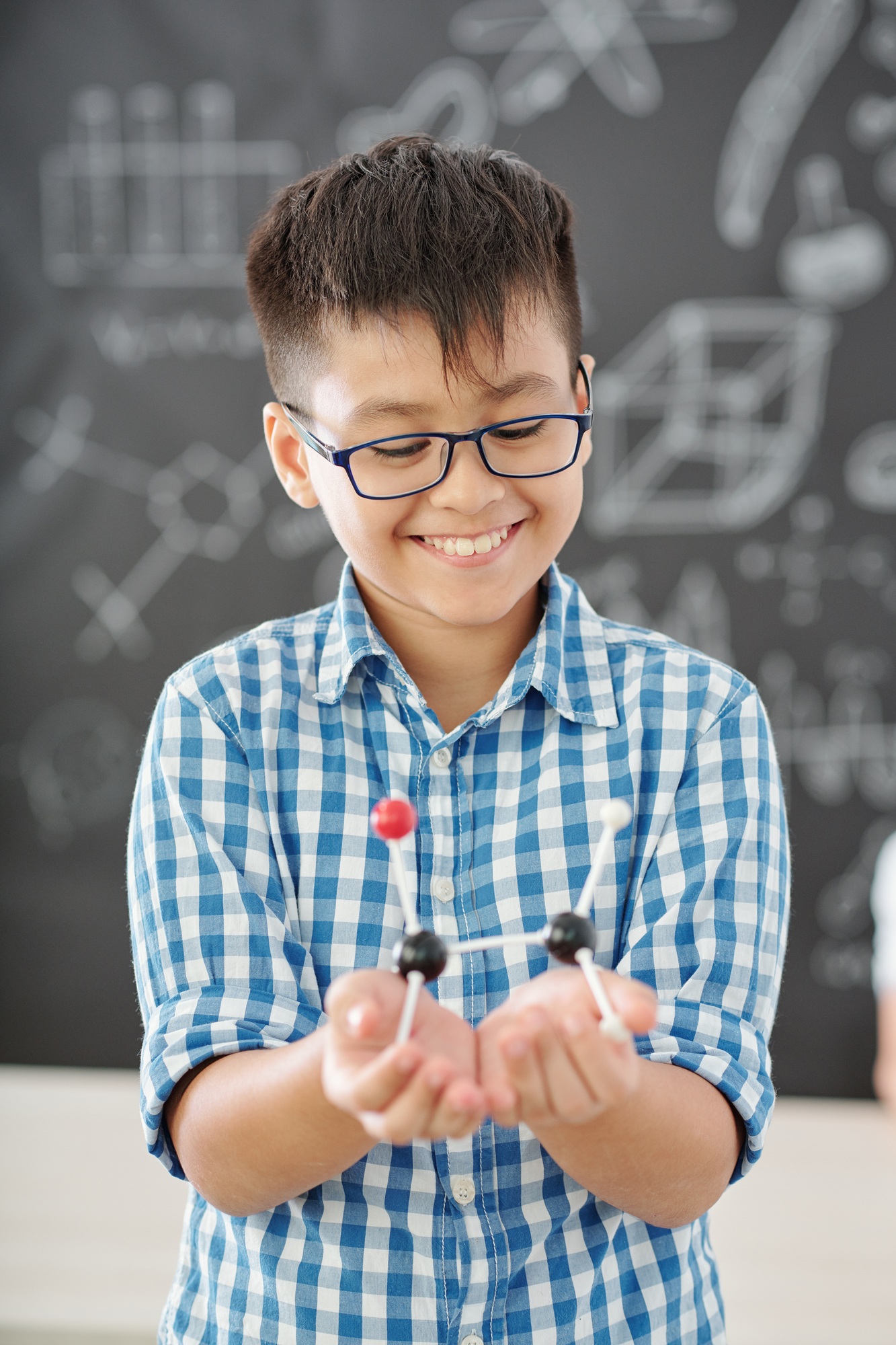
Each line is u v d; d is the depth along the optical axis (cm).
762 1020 98
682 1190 92
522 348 96
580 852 101
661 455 228
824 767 228
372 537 99
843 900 228
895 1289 172
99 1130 215
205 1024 95
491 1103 79
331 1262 97
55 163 228
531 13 221
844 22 217
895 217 221
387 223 97
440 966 84
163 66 226
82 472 233
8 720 236
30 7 225
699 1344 102
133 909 102
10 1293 171
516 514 99
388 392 96
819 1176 201
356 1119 87
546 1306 97
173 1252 181
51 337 231
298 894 101
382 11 223
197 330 230
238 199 228
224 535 232
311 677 106
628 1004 80
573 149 223
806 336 223
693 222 223
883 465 224
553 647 104
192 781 101
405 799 102
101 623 234
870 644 227
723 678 104
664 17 220
